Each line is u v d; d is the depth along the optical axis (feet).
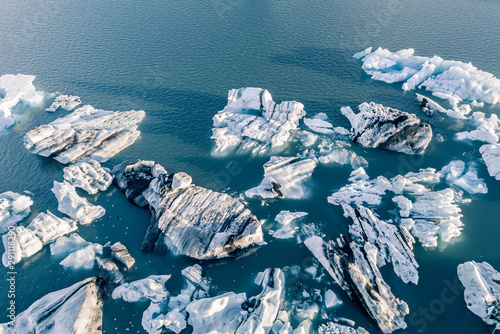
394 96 292.81
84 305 163.73
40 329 156.87
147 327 161.17
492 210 209.46
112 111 279.69
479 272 177.06
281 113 267.39
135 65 330.13
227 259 189.37
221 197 211.20
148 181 225.56
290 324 161.79
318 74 317.01
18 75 309.83
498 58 326.24
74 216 207.92
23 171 237.25
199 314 161.38
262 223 205.36
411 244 191.11
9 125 272.31
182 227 197.36
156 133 262.67
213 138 255.29
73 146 248.11
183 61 334.03
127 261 185.57
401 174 232.32
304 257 188.65
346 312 166.50
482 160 238.68
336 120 272.10
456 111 271.49
